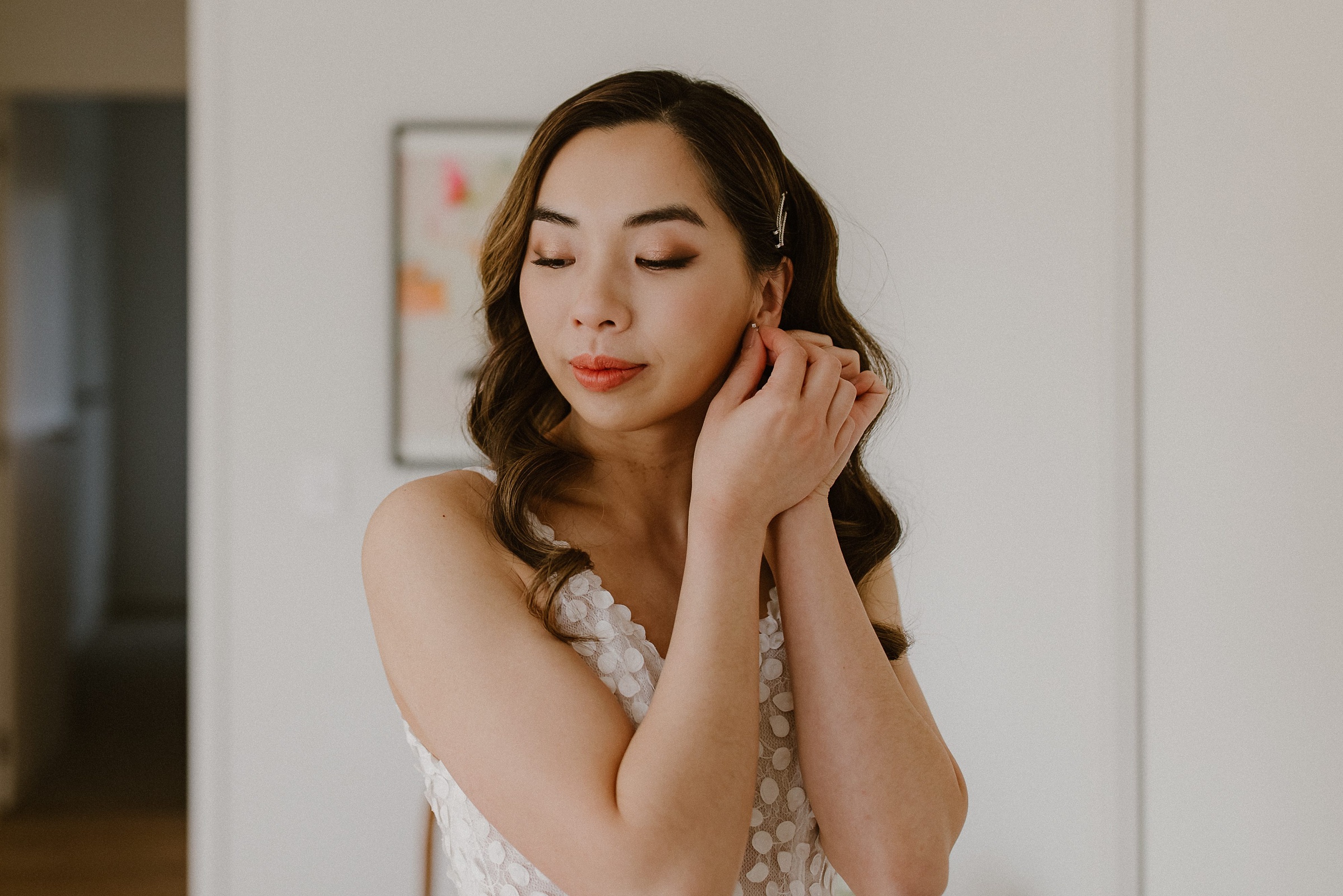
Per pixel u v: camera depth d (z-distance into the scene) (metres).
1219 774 0.98
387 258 2.16
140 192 6.21
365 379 2.16
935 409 1.56
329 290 2.15
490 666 0.63
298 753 2.15
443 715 0.63
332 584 2.16
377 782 2.16
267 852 2.14
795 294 0.81
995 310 1.36
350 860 2.15
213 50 2.12
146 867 2.86
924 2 1.58
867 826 0.69
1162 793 1.07
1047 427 1.24
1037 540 1.26
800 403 0.67
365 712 2.16
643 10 2.14
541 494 0.73
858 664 0.70
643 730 0.61
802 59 2.11
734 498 0.64
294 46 2.14
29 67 3.19
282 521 2.15
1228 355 0.96
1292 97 0.86
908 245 1.65
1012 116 1.31
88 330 5.55
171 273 6.27
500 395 0.77
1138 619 1.10
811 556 0.71
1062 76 1.19
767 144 0.72
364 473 2.16
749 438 0.65
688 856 0.58
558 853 0.60
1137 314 1.10
